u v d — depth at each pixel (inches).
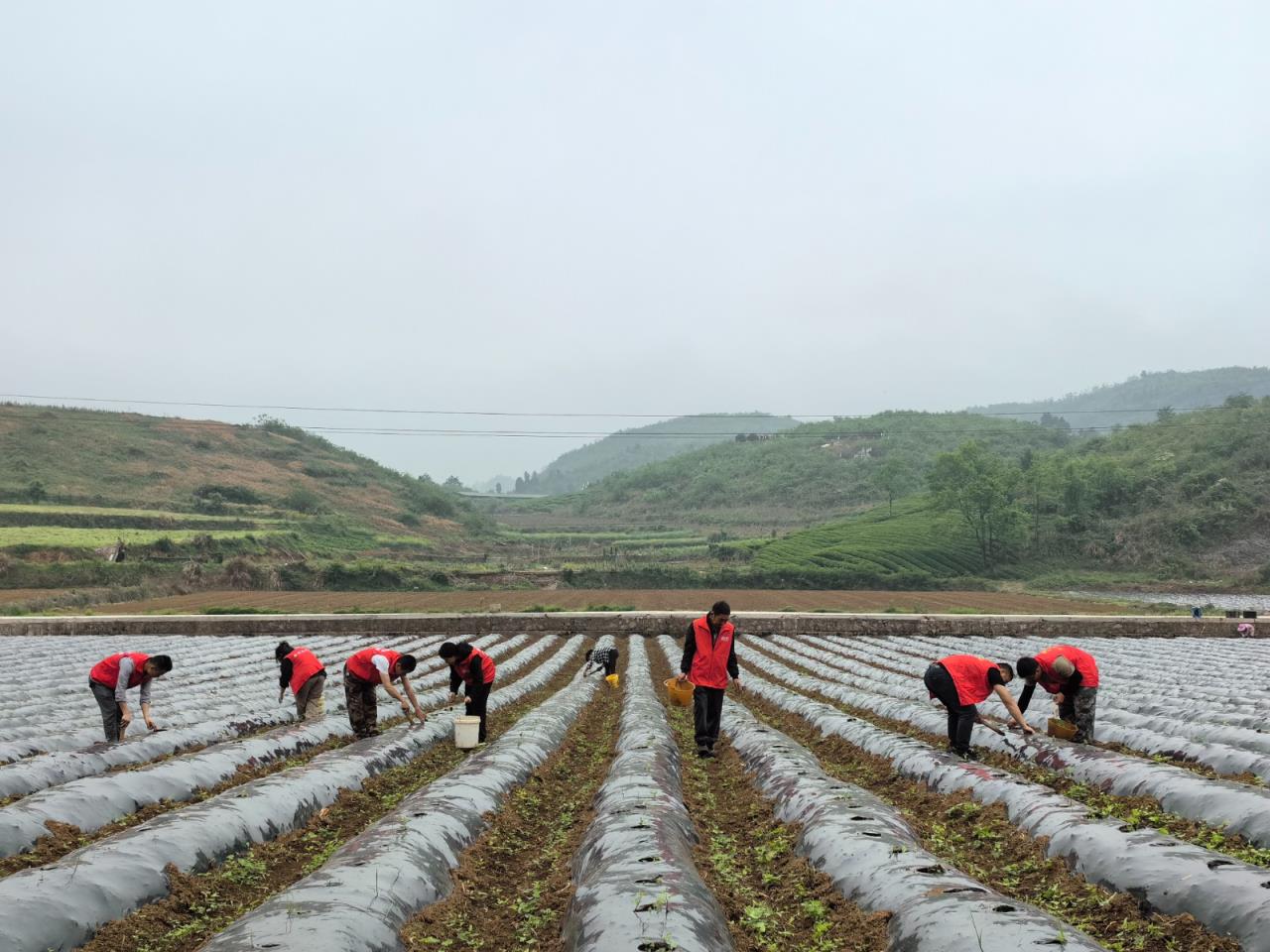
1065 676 564.7
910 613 2000.5
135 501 3722.9
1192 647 1493.6
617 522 5866.1
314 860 417.7
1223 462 4010.8
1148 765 481.1
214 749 575.8
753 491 6200.8
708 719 634.8
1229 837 392.2
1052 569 3508.9
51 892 312.0
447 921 334.6
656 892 303.9
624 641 1716.3
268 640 1616.6
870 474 6063.0
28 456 3976.4
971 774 491.8
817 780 478.3
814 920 329.1
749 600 2513.5
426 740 665.0
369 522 4274.1
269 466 4793.3
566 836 456.8
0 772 517.0
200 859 378.9
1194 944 282.7
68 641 1561.3
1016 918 271.1
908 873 323.6
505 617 1760.6
